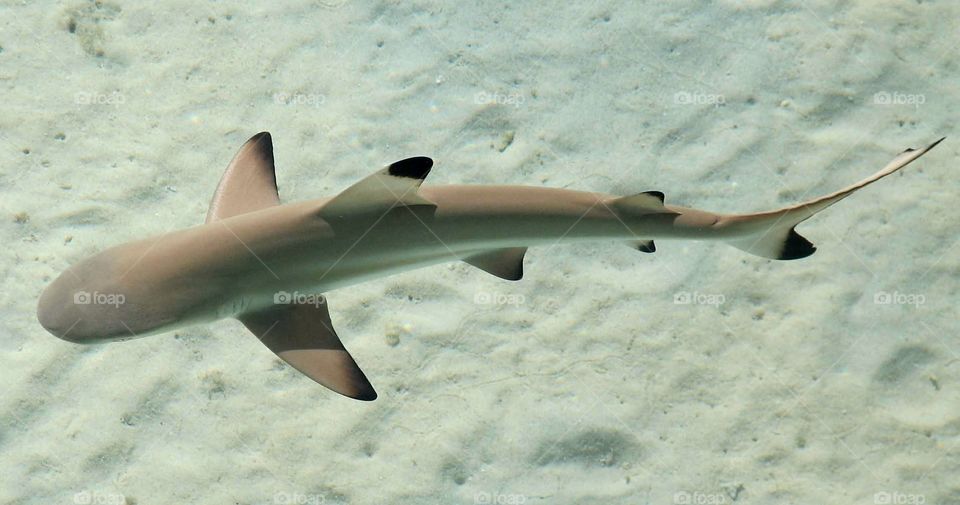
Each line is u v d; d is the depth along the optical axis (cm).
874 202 661
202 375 579
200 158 631
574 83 686
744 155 668
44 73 657
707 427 602
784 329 625
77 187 616
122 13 682
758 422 605
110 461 561
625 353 612
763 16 721
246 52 677
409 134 654
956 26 723
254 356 587
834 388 612
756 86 694
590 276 627
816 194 658
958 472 596
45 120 639
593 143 665
